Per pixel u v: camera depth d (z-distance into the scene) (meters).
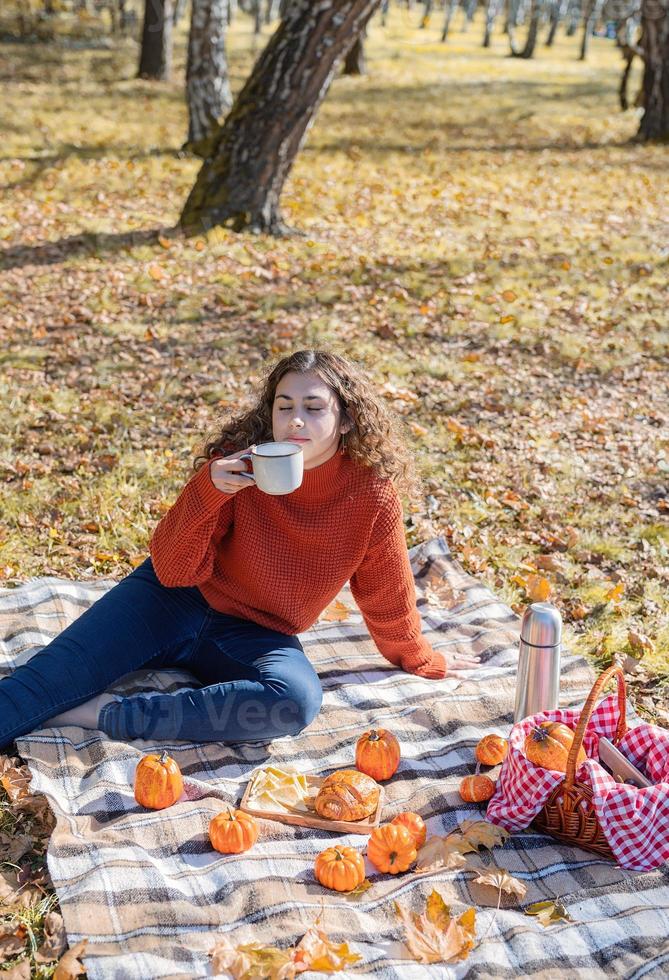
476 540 5.11
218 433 3.53
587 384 7.38
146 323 7.99
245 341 7.73
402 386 7.02
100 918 2.55
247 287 9.04
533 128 21.28
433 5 70.00
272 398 3.40
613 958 2.50
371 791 3.04
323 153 16.47
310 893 2.72
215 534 3.43
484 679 3.80
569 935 2.57
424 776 3.27
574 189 14.55
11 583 4.39
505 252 10.78
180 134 17.66
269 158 10.75
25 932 2.57
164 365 7.15
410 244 10.95
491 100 26.28
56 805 2.96
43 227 10.59
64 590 4.24
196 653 3.56
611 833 2.81
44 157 14.48
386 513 3.43
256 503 3.36
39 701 3.23
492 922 2.62
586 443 6.36
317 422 3.18
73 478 5.43
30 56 28.94
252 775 3.19
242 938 2.54
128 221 11.08
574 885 2.79
